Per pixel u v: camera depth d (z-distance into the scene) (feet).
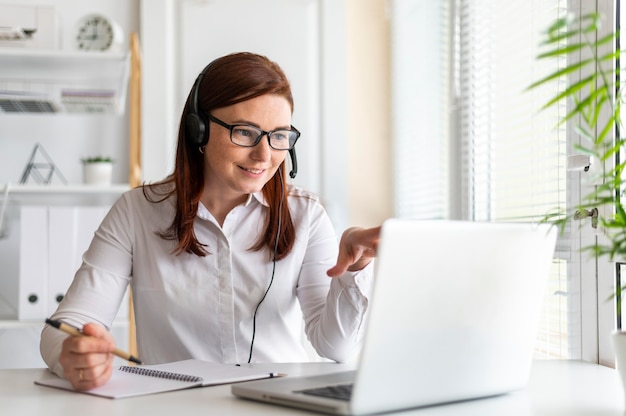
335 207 10.28
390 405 3.11
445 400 3.33
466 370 3.35
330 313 4.81
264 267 5.36
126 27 10.13
